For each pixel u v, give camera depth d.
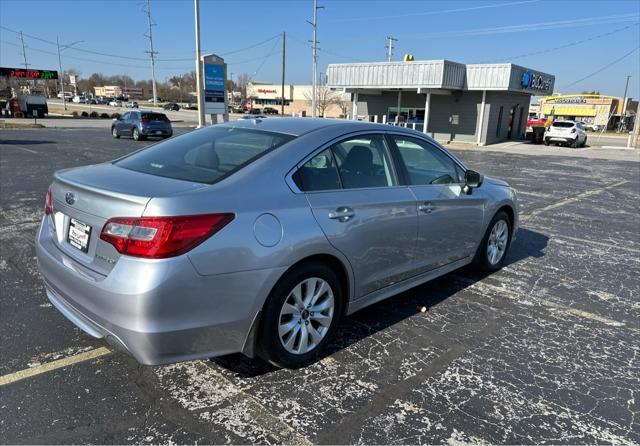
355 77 28.36
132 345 2.45
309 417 2.67
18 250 5.44
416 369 3.21
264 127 3.50
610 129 71.50
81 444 2.41
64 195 2.91
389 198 3.54
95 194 2.64
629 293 4.77
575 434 2.60
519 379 3.13
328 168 3.25
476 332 3.79
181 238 2.43
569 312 4.25
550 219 8.21
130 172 3.03
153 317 2.40
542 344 3.63
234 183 2.76
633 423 2.71
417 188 3.88
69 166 12.30
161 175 2.94
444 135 28.83
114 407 2.71
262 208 2.76
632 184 12.97
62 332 3.56
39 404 2.71
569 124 27.88
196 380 2.99
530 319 4.07
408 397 2.89
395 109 30.55
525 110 32.31
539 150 24.78
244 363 3.21
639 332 3.90
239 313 2.68
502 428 2.63
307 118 3.82
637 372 3.28
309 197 3.02
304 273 2.97
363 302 3.54
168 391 2.87
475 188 4.64
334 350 3.42
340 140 3.39
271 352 2.92
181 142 3.59
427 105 26.70
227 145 3.28
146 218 2.41
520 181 12.87
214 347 2.65
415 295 4.52
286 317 3.01
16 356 3.21
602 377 3.19
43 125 30.98
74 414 2.63
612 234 7.23
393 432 2.57
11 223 6.61
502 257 5.29
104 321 2.52
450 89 26.75
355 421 2.65
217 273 2.54
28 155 14.55
